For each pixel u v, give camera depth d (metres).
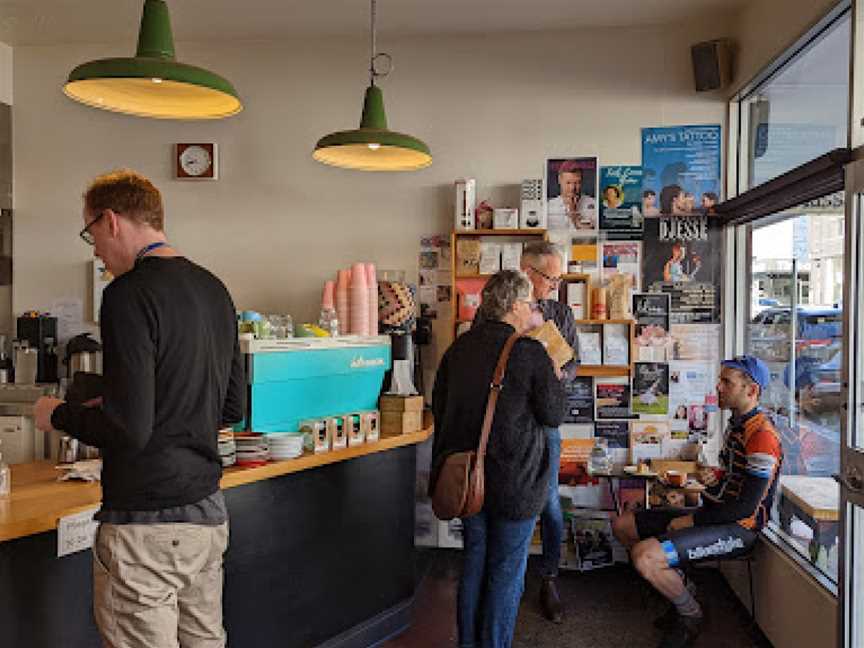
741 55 4.79
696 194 5.11
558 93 5.22
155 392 2.18
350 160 4.36
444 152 5.32
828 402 3.42
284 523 3.42
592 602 4.46
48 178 5.66
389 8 4.83
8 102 5.66
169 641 2.27
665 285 5.14
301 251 5.46
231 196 5.51
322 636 3.63
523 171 5.25
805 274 3.78
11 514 2.47
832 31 3.46
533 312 4.24
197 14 4.97
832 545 3.30
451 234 5.23
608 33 5.17
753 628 4.07
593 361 5.13
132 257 2.32
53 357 5.53
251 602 3.29
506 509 3.17
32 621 2.52
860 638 2.90
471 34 5.28
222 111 3.28
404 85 5.35
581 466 5.14
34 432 4.26
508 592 3.24
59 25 5.23
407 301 4.88
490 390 3.18
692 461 5.06
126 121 5.59
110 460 2.22
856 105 3.04
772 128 4.45
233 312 2.48
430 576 4.86
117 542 2.19
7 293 5.70
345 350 3.91
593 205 5.17
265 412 3.52
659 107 5.13
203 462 2.30
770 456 3.61
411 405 4.11
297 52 5.44
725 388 3.74
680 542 3.63
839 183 3.25
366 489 3.86
